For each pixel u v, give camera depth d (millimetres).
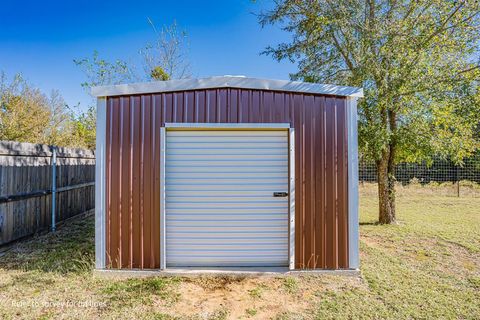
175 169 3547
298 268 3428
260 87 3486
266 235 3574
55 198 5594
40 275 3318
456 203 8617
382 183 6004
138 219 3424
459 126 5148
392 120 5566
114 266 3400
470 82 4770
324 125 3520
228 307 2656
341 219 3475
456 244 4586
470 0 4586
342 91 3521
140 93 3473
